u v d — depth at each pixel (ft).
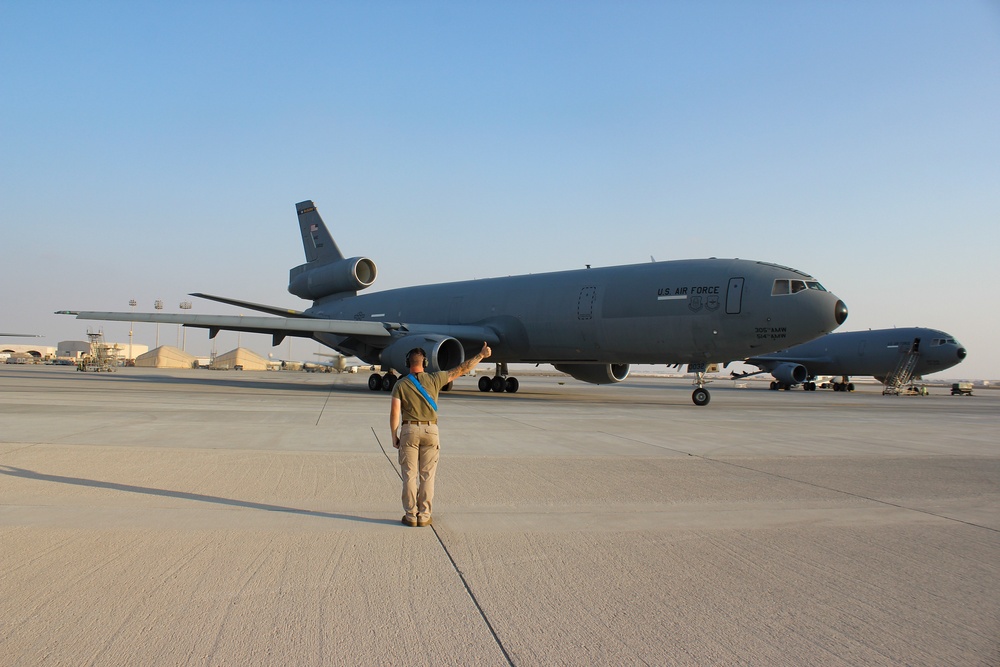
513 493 22.72
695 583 14.07
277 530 17.46
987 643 11.27
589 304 78.13
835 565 15.44
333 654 10.40
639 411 63.57
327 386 108.78
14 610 11.89
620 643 11.04
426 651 10.59
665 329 72.28
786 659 10.55
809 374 160.76
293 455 29.45
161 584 13.30
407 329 85.10
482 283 92.48
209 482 23.26
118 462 26.76
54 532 16.83
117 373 172.86
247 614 11.91
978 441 42.50
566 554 15.94
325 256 113.91
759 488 24.48
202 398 68.54
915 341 140.67
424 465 18.49
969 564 15.66
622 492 23.24
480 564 15.06
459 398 81.87
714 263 71.51
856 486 25.27
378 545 16.34
